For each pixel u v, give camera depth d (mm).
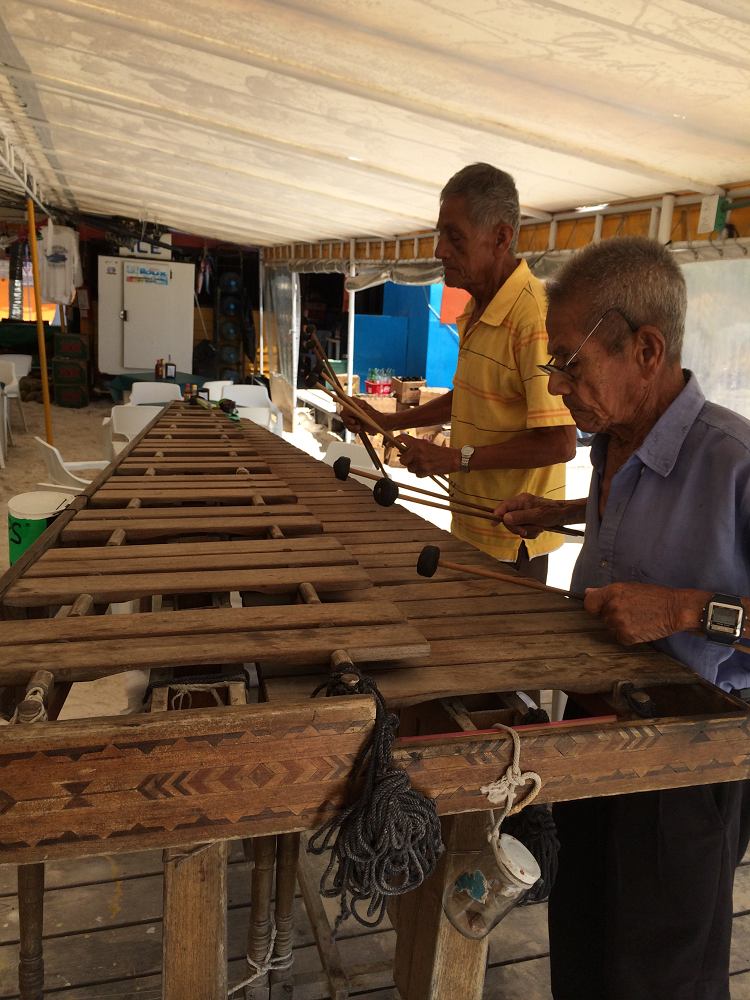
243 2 2451
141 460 3066
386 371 9625
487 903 1136
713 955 1325
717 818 1278
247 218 8719
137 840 913
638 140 2988
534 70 2477
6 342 12617
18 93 5059
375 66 2762
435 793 1022
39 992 1370
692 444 1285
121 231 11922
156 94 4133
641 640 1222
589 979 1487
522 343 2145
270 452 3615
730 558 1257
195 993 1188
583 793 1096
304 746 946
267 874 1322
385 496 1969
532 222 4969
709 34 1967
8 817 874
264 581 1512
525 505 1855
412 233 7074
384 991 1743
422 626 1462
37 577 1492
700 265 4195
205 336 13359
